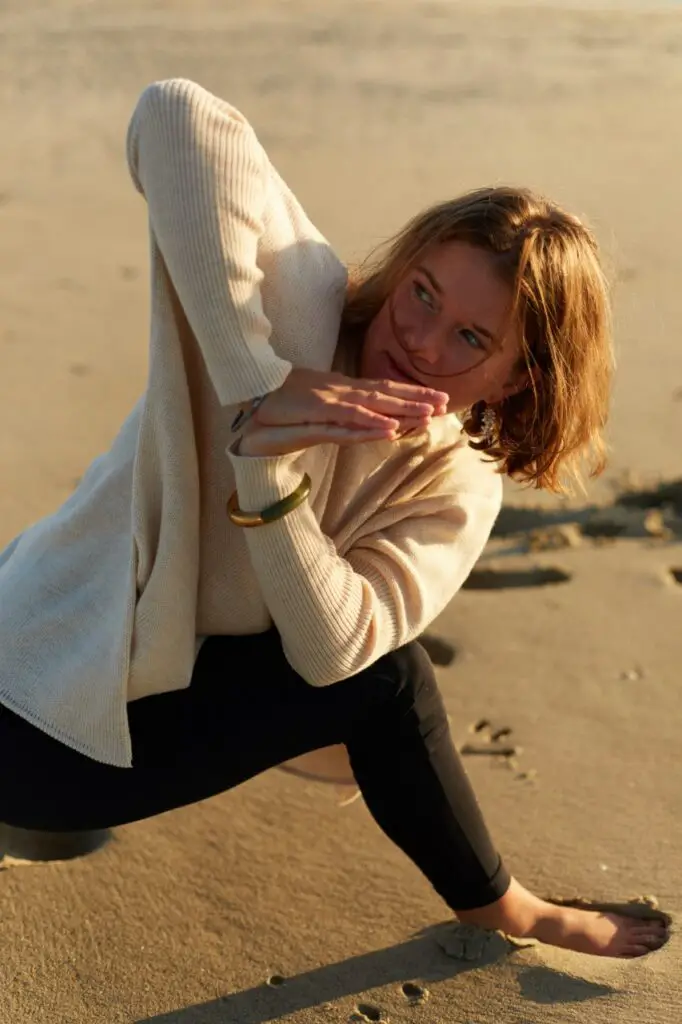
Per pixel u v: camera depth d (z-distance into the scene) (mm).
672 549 3840
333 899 2490
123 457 2135
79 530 2152
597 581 3658
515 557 3789
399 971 2301
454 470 2146
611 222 7418
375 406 1841
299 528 1918
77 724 2078
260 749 2184
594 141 9766
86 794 2168
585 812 2721
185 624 2029
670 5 17422
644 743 2939
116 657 2025
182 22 15055
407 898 2494
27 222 7582
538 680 3188
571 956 2332
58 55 13148
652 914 2461
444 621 3465
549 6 17156
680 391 5000
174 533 1962
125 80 12102
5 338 5645
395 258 2021
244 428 1884
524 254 1904
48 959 2328
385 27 15148
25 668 2111
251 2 16656
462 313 1942
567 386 2043
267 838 2654
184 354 1990
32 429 4664
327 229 7266
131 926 2408
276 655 2172
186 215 1843
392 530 2115
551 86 11984
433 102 11266
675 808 2725
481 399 2088
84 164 9094
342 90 11734
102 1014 2209
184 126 1863
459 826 2275
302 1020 2195
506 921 2365
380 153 9383
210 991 2264
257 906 2465
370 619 2010
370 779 2266
